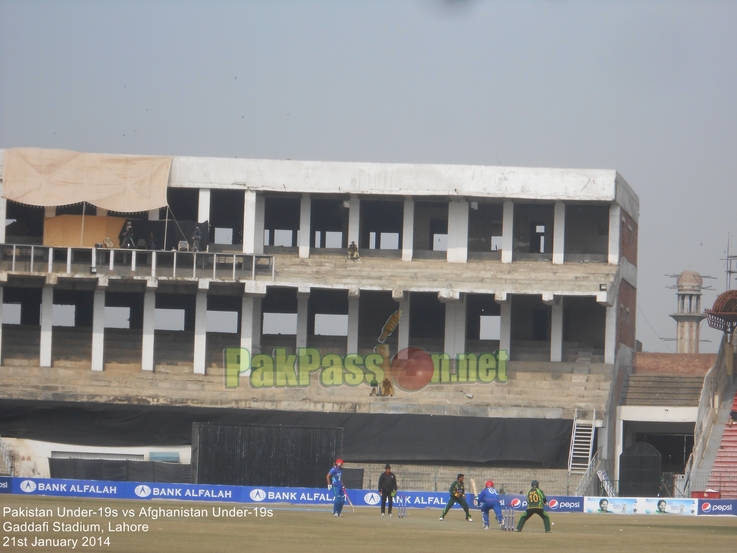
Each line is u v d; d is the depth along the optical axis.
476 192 96.44
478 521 60.78
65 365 96.19
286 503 70.44
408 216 99.19
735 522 65.38
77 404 88.94
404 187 96.94
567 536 49.62
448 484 84.19
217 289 96.69
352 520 56.44
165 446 88.56
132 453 88.69
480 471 84.56
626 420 96.31
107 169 96.88
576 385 93.25
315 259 99.19
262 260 97.12
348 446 87.00
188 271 95.44
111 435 88.75
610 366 94.62
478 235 104.38
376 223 110.19
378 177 97.31
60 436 88.81
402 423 87.75
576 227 102.50
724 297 97.88
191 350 99.19
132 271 94.75
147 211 98.38
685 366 106.81
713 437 89.44
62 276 94.00
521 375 95.62
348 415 88.12
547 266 97.75
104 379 94.12
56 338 98.69
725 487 82.44
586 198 95.62
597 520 64.81
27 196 95.81
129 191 96.06
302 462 72.38
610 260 98.00
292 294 106.00
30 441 88.69
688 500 72.69
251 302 96.56
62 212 100.38
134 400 90.88
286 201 104.19
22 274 94.12
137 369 96.38
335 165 97.50
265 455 72.31
